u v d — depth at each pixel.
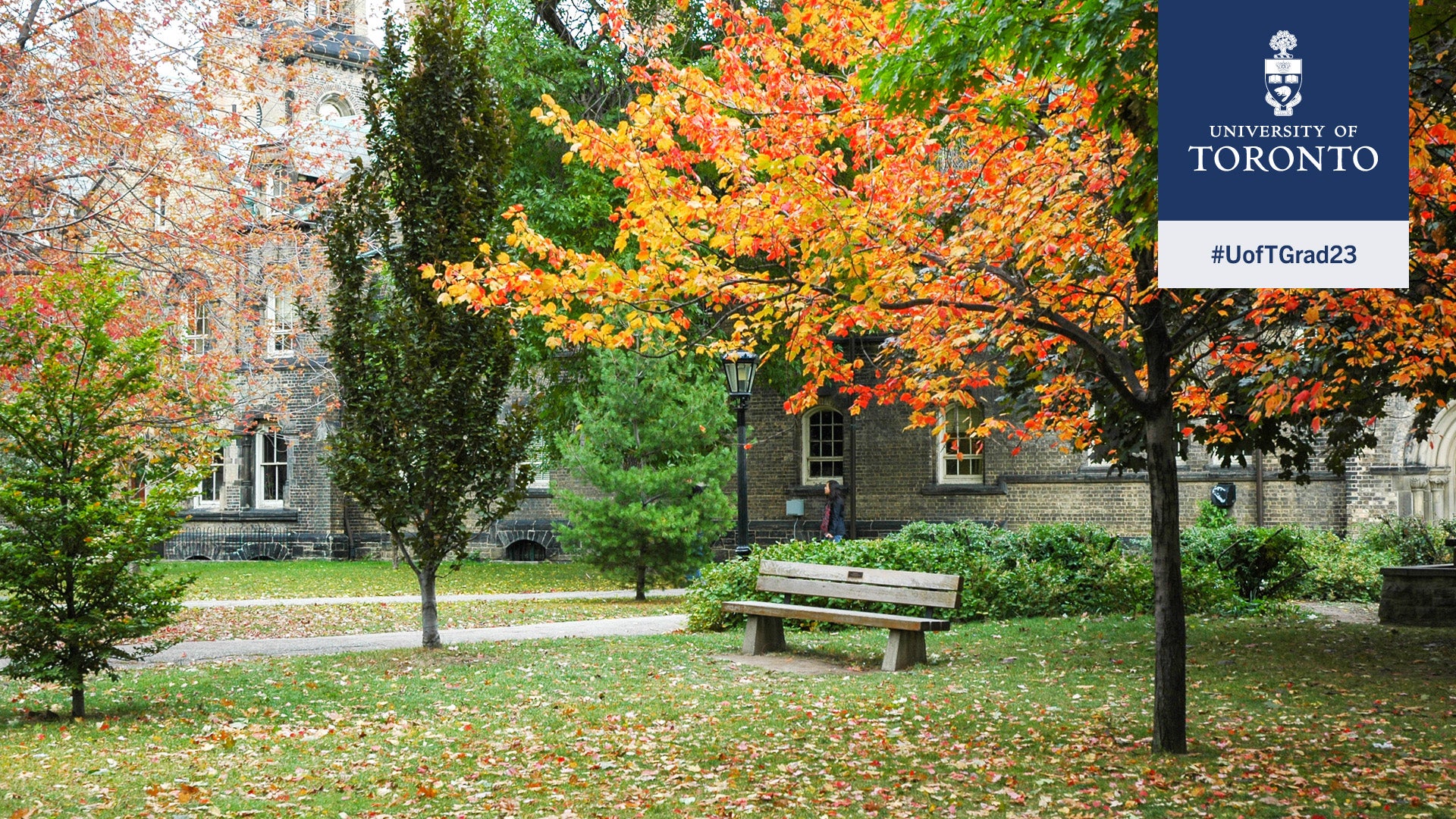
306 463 32.66
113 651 8.98
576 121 22.19
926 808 5.89
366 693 9.82
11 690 10.11
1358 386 9.73
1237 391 10.27
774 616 11.98
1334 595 16.53
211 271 16.27
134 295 15.14
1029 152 7.23
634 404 19.62
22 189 14.08
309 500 32.66
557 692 9.73
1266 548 16.03
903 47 6.59
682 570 19.27
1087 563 14.83
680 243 6.98
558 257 7.22
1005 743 7.37
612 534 18.89
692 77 7.36
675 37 19.31
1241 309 8.27
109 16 15.09
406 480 11.79
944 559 14.47
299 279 18.16
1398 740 7.17
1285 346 8.73
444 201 11.73
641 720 8.44
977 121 7.35
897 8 6.13
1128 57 5.23
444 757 7.41
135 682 10.43
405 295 11.75
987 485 25.41
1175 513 7.10
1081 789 6.18
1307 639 11.65
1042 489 25.00
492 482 12.03
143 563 9.15
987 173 6.95
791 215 6.75
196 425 15.54
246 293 17.73
